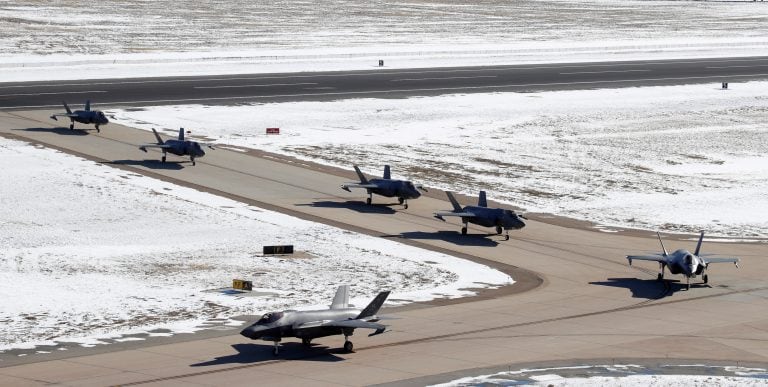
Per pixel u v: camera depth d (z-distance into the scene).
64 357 169.38
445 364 171.25
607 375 167.88
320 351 177.38
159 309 199.62
